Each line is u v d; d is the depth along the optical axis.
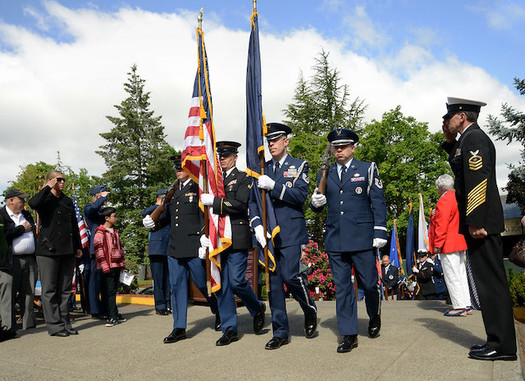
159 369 3.84
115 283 6.82
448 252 6.14
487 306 3.67
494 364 3.48
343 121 38.06
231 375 3.55
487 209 3.63
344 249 4.57
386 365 3.62
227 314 4.94
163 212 5.94
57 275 5.88
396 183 35.31
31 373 3.86
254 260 8.85
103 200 7.62
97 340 5.30
